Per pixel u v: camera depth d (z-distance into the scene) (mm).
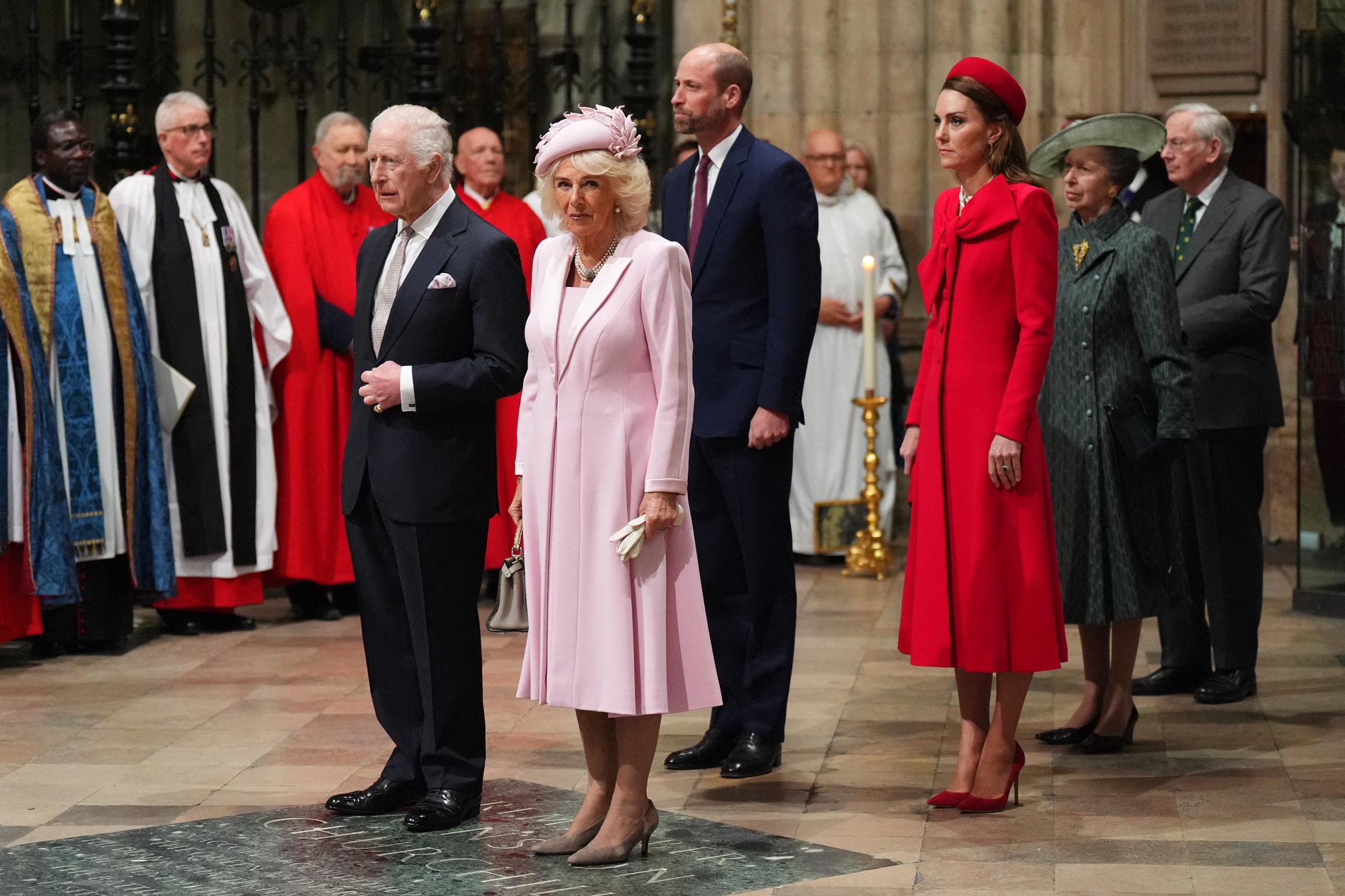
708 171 14766
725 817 13055
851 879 11422
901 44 27812
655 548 11555
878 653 19406
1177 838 12383
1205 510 17031
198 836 12445
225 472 21031
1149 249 14695
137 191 20984
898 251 27016
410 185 12680
